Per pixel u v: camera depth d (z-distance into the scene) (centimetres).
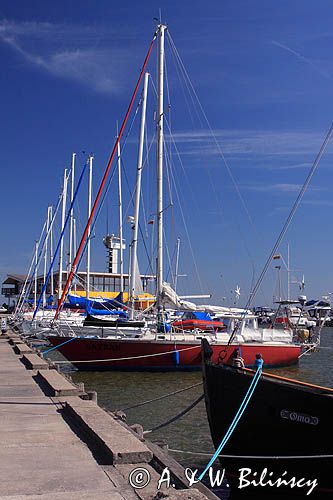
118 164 4319
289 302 3372
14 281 9700
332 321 9381
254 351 2795
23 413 951
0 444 737
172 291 2872
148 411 1733
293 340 3045
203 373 1055
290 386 931
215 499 555
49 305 5756
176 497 495
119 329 2728
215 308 2906
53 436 782
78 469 621
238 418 952
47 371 1462
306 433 910
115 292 6197
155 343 2628
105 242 6462
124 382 2391
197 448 1296
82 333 2767
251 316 2902
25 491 548
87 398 1060
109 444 669
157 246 2888
